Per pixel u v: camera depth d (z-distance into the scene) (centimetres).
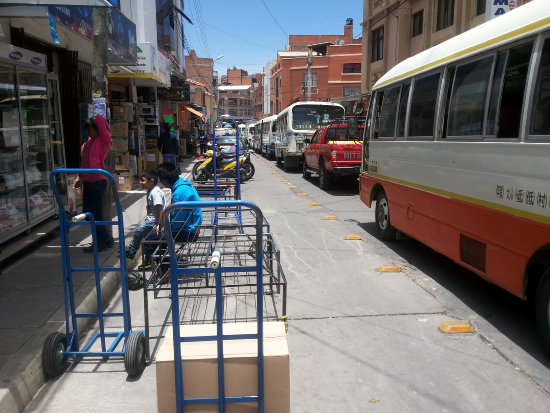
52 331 375
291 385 332
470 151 457
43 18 590
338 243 734
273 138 2658
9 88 610
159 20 2014
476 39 465
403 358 368
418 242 741
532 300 469
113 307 478
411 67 635
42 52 809
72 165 891
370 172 785
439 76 539
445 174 513
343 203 1132
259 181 1627
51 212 727
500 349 381
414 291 516
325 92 4697
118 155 1193
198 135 3569
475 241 454
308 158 1593
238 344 258
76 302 434
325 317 447
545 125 352
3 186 585
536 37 369
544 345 365
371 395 319
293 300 491
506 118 404
